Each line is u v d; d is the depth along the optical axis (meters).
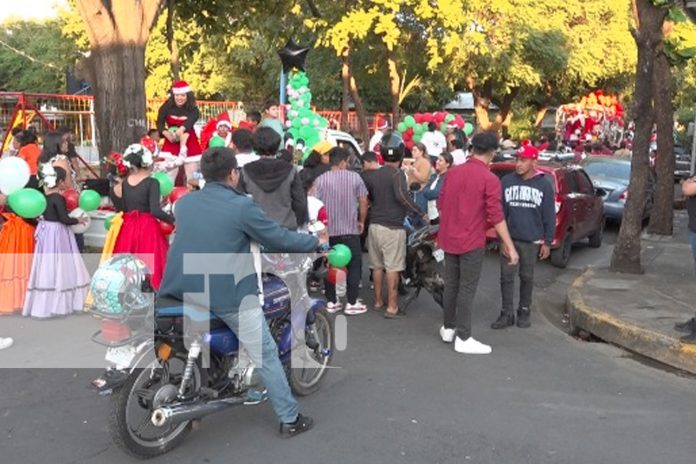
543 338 7.29
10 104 15.27
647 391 5.74
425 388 5.69
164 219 6.84
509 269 7.62
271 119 9.88
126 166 6.81
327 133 11.45
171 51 14.80
